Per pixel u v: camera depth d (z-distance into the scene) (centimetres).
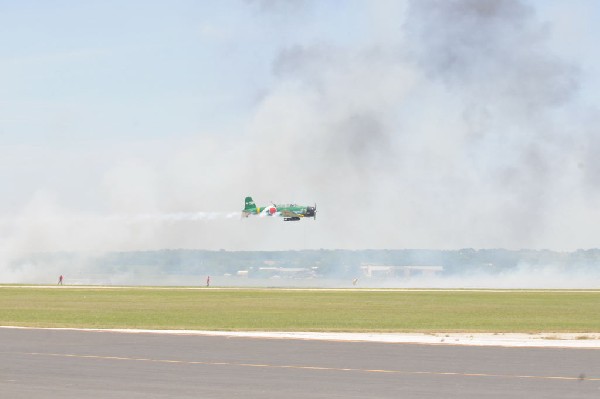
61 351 8388
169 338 9844
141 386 6175
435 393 5925
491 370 7075
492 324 13188
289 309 17450
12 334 10331
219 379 6531
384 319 14300
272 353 8288
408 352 8431
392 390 6038
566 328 12231
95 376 6656
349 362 7581
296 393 5897
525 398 5747
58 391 5934
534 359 7869
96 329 11119
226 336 10150
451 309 17712
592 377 6706
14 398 5650
